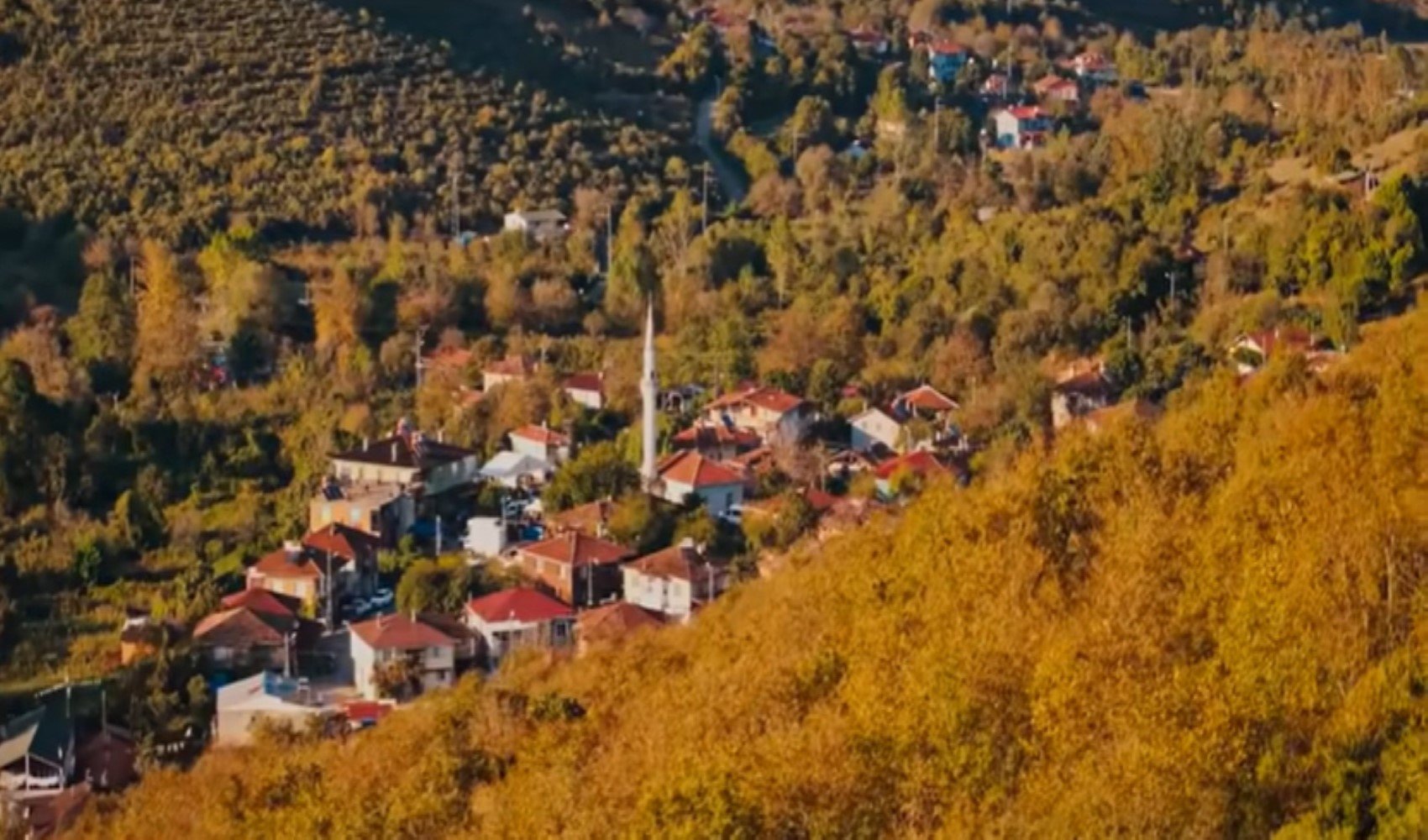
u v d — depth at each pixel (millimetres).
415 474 108938
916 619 53312
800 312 132875
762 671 54344
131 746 79625
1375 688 41531
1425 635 45062
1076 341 122125
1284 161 140250
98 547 99688
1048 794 39875
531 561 96562
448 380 125938
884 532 71375
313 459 112062
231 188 154000
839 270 139875
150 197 150375
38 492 105312
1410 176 121062
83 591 96875
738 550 98938
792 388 123625
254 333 130625
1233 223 129250
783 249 143375
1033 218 138750
